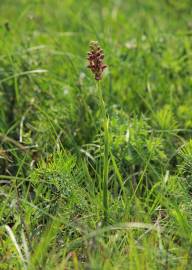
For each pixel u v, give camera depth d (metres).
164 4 8.68
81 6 8.45
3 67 6.10
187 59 6.64
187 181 4.35
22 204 4.28
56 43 6.47
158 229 3.80
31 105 5.65
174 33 7.27
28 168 4.98
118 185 4.86
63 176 4.32
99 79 4.02
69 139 5.08
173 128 5.37
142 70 6.34
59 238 4.09
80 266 3.77
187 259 3.69
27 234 3.96
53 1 8.69
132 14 8.59
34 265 3.71
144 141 5.00
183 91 6.27
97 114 5.43
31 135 5.43
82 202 4.28
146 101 5.80
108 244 3.90
